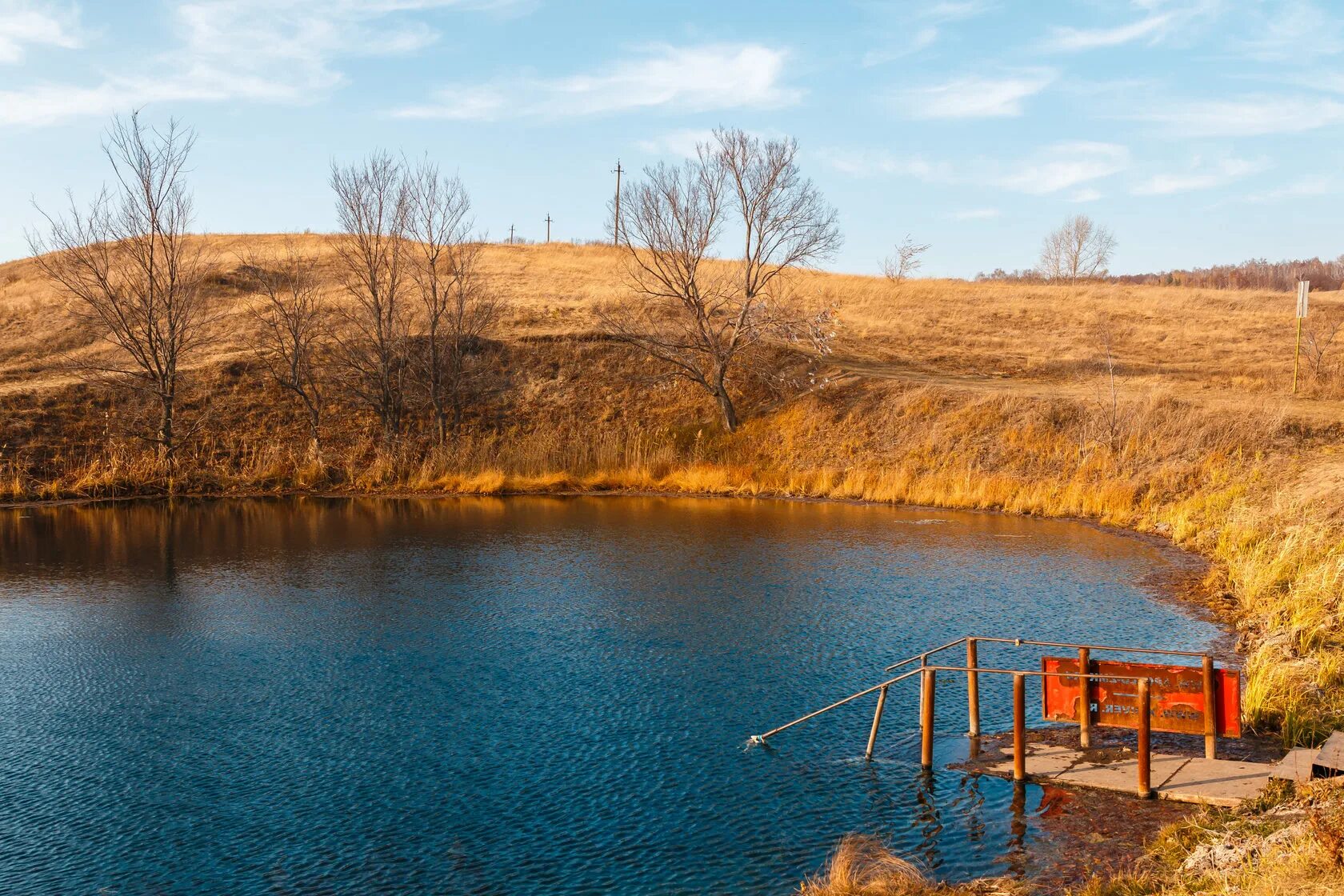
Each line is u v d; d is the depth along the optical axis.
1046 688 12.08
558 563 23.59
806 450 37.53
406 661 16.20
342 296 54.84
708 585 21.20
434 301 40.94
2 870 9.86
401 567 23.31
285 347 45.25
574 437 40.34
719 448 39.00
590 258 70.62
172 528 29.17
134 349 43.34
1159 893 8.20
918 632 17.44
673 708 13.99
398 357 43.59
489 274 64.00
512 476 37.75
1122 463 31.22
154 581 22.16
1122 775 11.23
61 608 19.80
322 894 9.34
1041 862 9.41
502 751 12.56
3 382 42.28
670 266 42.03
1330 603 16.23
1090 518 29.61
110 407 40.19
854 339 49.38
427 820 10.77
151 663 16.27
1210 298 61.41
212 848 10.24
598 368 44.19
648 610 19.12
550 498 35.31
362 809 11.07
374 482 37.47
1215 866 8.34
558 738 12.98
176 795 11.46
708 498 35.06
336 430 40.66
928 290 62.75
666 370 43.25
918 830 10.25
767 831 10.37
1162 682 11.54
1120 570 22.33
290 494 36.38
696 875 9.52
